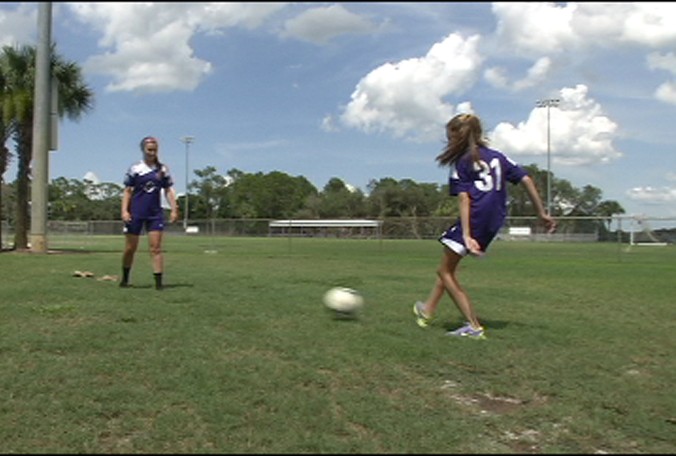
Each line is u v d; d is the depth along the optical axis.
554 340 5.20
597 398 3.66
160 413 3.34
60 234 40.00
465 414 3.36
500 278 11.91
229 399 3.52
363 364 4.25
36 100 17.67
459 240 5.18
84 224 39.84
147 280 9.53
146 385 3.80
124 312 6.19
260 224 32.12
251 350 4.65
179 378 3.90
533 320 6.28
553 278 11.99
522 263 17.19
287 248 24.69
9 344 4.74
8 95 19.09
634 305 7.80
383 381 3.91
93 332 5.17
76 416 3.32
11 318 5.84
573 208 73.38
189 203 104.69
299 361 4.32
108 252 19.86
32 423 3.24
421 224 26.27
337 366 4.20
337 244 26.66
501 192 5.20
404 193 86.75
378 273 12.13
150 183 8.05
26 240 20.16
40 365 4.20
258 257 18.53
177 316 6.04
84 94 20.25
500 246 24.05
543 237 23.84
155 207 8.14
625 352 4.88
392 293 8.32
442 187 85.94
